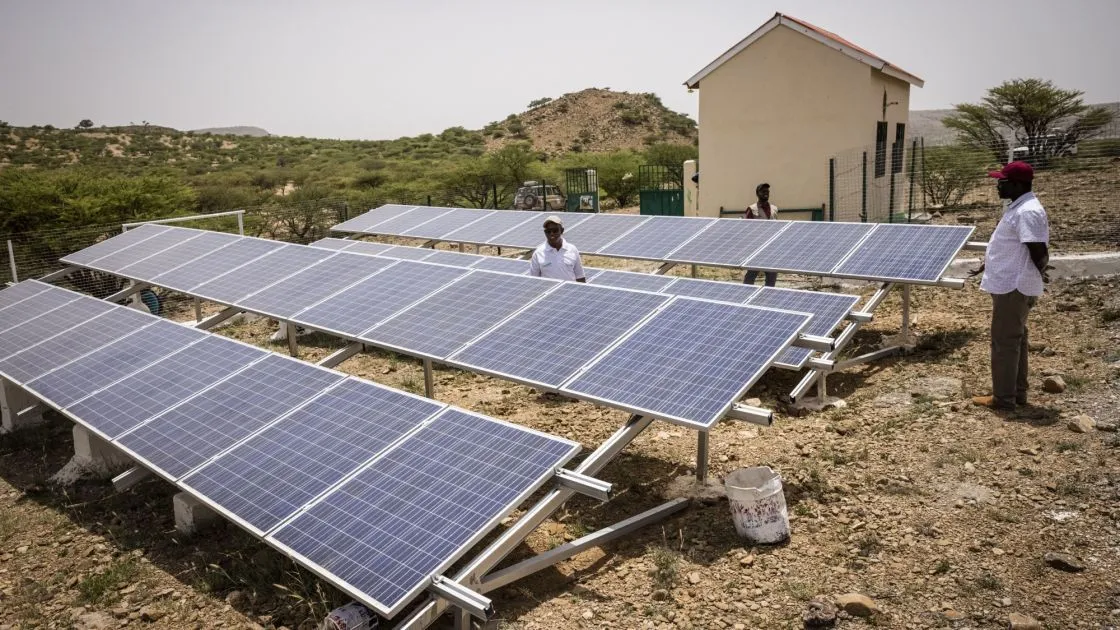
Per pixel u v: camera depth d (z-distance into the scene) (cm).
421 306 733
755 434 679
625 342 571
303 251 1019
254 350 664
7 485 702
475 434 484
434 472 452
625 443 497
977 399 688
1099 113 1992
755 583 447
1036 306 1000
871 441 637
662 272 1143
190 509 563
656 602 437
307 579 482
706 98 1825
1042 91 2775
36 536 593
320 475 468
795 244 1036
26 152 6078
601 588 458
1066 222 1481
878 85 1741
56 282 1619
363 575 384
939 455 590
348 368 1009
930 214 1973
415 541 400
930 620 397
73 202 1762
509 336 626
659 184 3538
